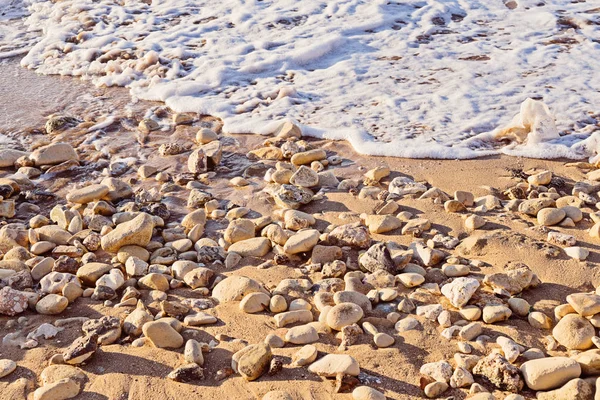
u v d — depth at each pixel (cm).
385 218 384
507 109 531
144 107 578
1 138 522
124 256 357
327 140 506
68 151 484
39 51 698
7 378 272
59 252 363
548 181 425
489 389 258
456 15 730
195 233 382
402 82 590
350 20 721
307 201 416
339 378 258
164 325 289
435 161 468
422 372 266
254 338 292
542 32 677
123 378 269
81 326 303
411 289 324
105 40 705
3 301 311
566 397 245
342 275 339
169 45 685
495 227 376
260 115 549
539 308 305
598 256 341
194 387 263
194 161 469
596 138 474
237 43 681
